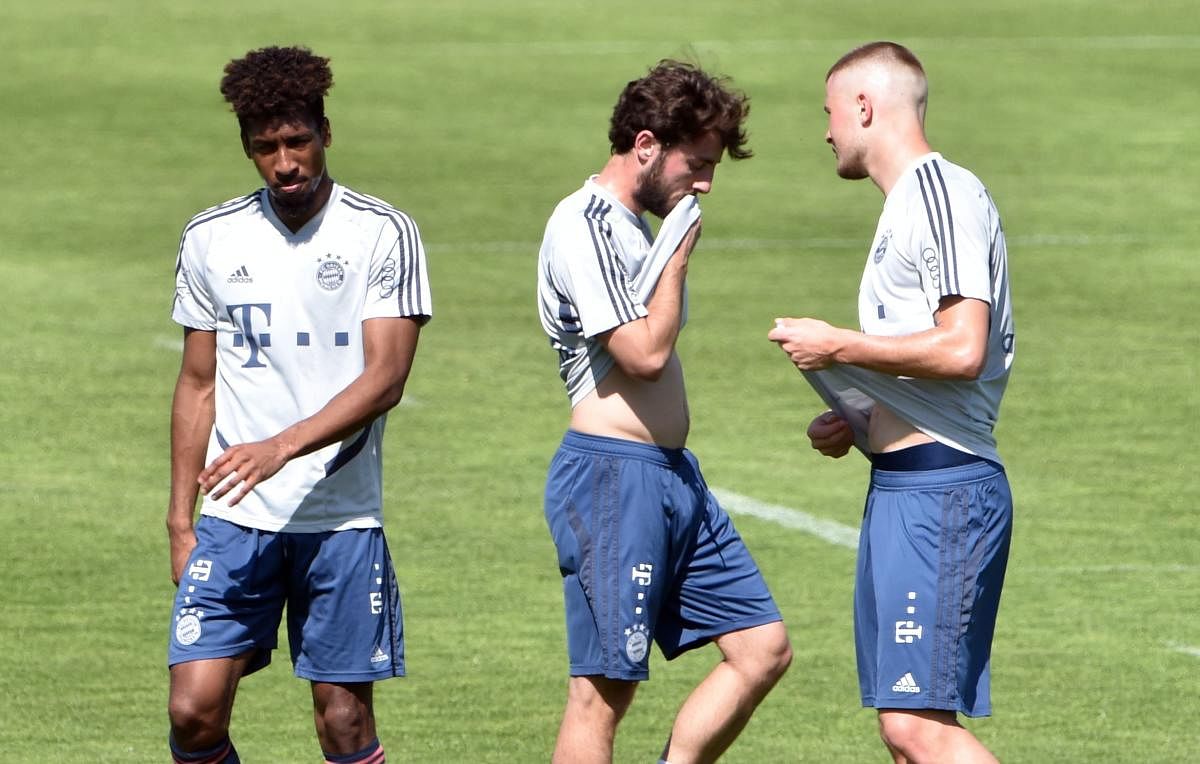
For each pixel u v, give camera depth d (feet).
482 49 328.70
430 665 84.17
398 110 278.05
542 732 76.07
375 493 60.39
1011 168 242.99
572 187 229.66
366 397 58.39
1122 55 325.01
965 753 58.75
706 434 127.75
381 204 60.18
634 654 61.41
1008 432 128.67
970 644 59.06
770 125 269.64
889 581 59.00
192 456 61.67
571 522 61.82
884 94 59.82
